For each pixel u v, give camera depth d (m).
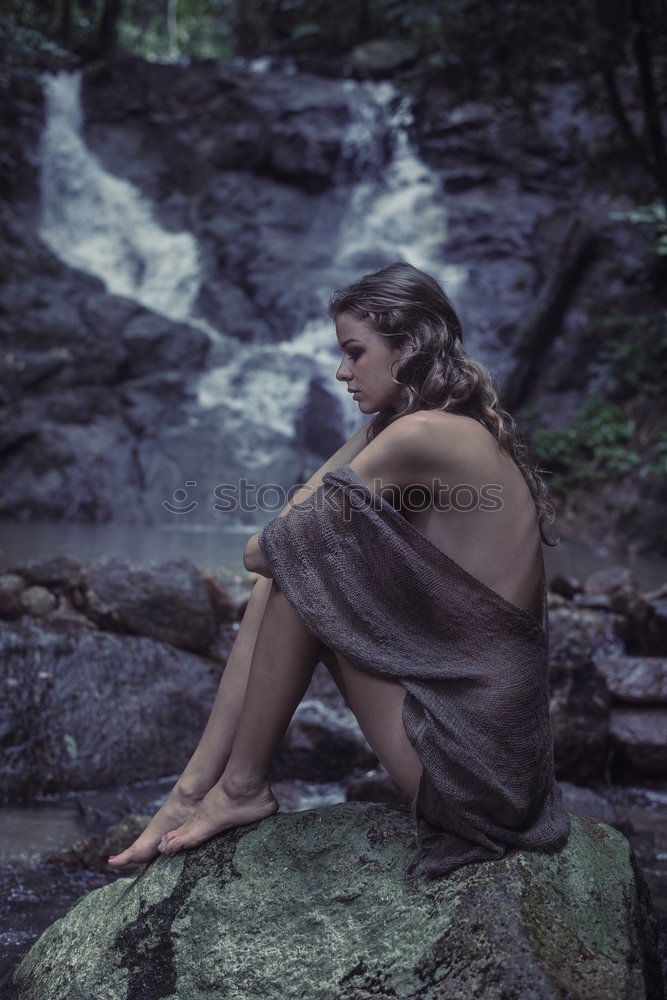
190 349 11.03
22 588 3.77
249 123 13.87
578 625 4.09
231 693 1.93
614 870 1.76
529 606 1.74
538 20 8.38
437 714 1.66
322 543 1.70
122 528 8.30
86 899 1.94
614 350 10.48
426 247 12.89
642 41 8.63
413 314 1.76
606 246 11.70
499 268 12.27
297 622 1.73
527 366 10.91
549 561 7.33
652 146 9.35
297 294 12.09
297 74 14.64
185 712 3.54
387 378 1.78
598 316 11.07
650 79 8.93
